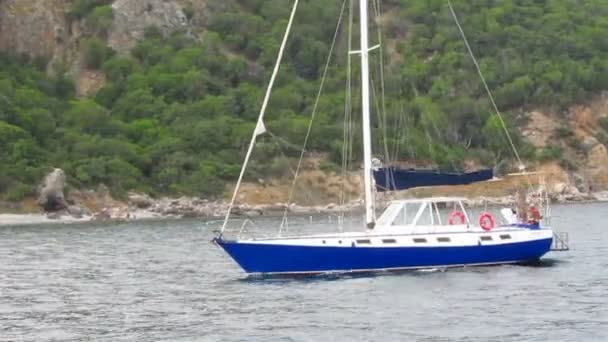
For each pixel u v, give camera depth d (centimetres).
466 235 8756
